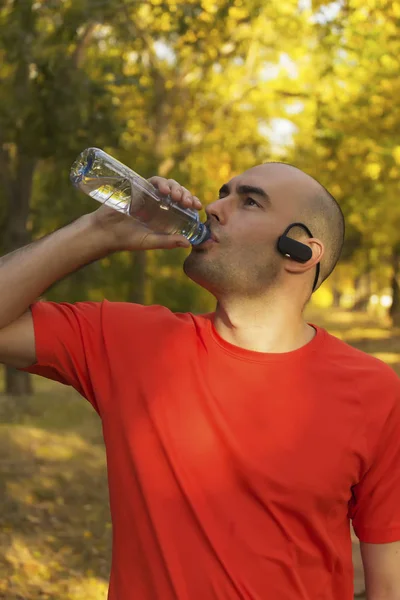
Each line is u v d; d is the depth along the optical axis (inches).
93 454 367.6
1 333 87.8
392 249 1441.9
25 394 565.9
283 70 729.0
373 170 746.8
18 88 340.2
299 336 90.5
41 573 223.1
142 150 623.2
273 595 81.0
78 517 272.8
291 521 82.6
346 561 86.1
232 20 478.9
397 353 962.1
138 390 86.6
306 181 91.7
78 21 346.6
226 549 81.3
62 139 344.8
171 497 83.5
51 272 86.1
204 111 738.2
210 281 88.8
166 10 379.6
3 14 346.3
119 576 85.0
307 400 85.1
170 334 88.7
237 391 85.4
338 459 83.7
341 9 505.7
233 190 90.8
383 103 687.7
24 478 309.3
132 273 689.0
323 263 91.9
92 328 90.0
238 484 83.0
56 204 503.5
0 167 530.0
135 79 372.8
